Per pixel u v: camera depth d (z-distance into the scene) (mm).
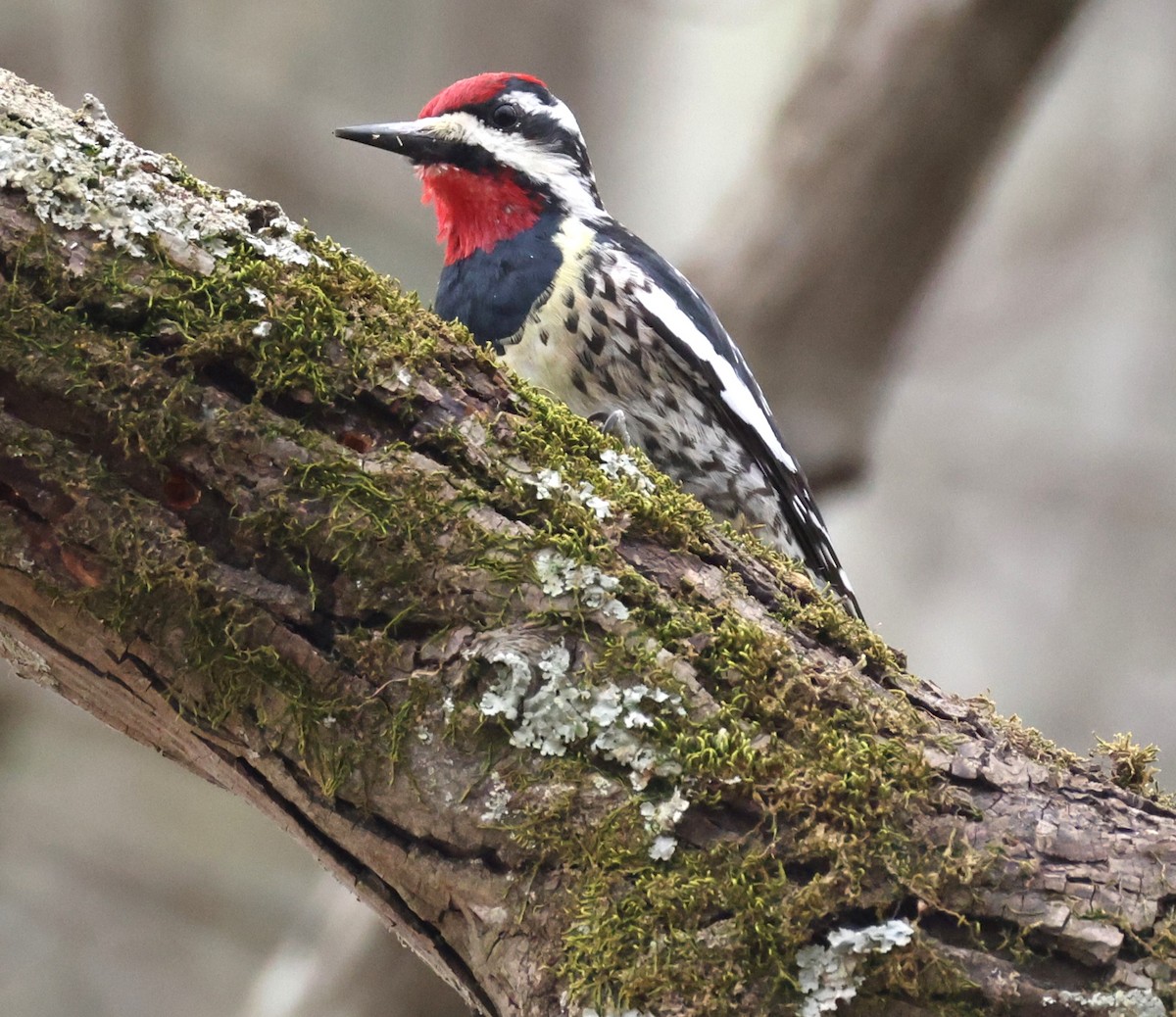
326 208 5801
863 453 5594
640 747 5219
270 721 5312
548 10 5973
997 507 6766
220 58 5805
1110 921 5016
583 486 5320
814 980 5023
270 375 5312
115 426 5266
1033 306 6945
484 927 5242
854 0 5586
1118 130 6902
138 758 5812
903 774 5242
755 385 5488
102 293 5297
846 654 5324
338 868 5320
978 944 5059
